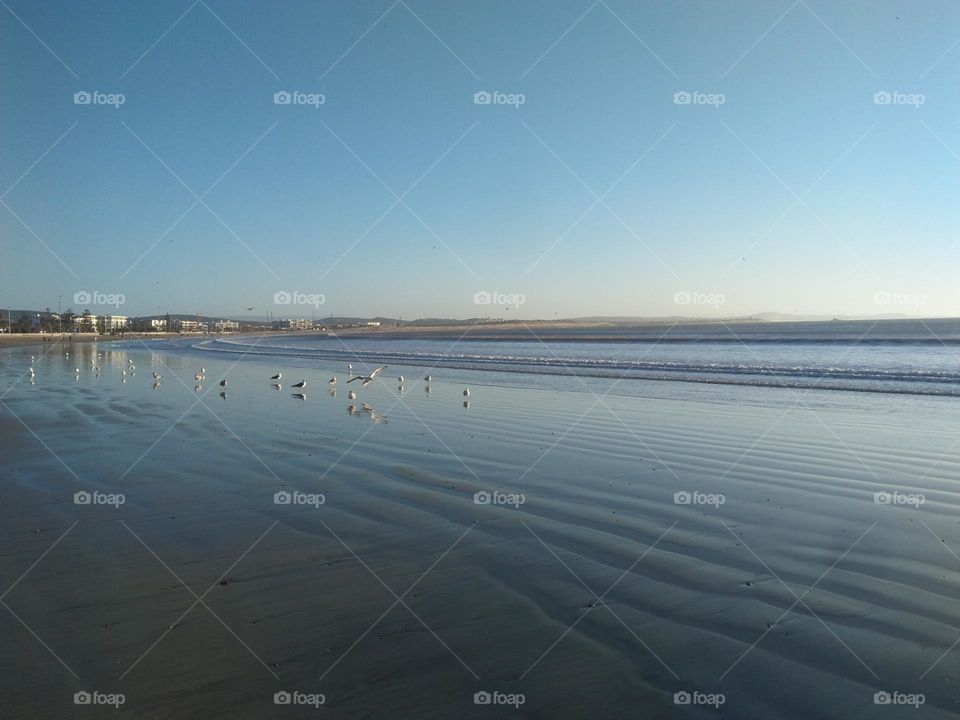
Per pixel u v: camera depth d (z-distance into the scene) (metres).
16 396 22.16
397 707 4.27
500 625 5.39
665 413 17.48
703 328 165.00
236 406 19.34
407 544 7.39
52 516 8.51
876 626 5.31
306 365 38.97
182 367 37.00
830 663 4.76
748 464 11.34
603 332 142.38
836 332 104.00
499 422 16.11
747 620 5.45
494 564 6.76
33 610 5.73
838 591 6.00
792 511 8.55
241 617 5.57
